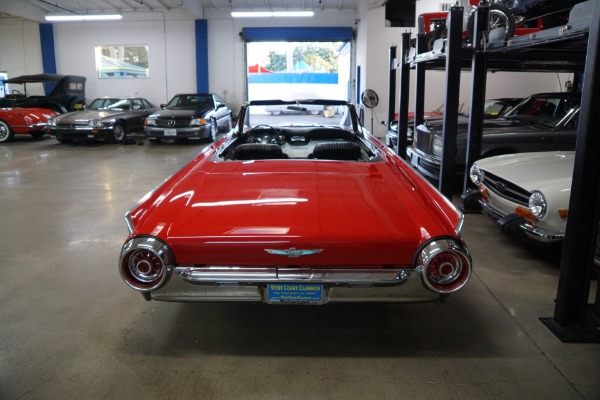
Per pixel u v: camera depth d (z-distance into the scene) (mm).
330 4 13234
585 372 1851
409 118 7594
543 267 2961
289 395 1720
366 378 1821
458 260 1721
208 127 9719
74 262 3080
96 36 13961
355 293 1799
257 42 13797
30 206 4582
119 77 14188
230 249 1738
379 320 2293
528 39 3152
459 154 4816
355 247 1725
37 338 2123
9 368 1889
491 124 5113
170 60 13953
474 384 1779
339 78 15594
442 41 4207
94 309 2412
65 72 14258
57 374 1849
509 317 2312
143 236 1758
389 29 11133
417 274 1768
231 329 2209
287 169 2436
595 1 1908
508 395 1712
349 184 2197
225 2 13109
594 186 2025
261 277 1759
